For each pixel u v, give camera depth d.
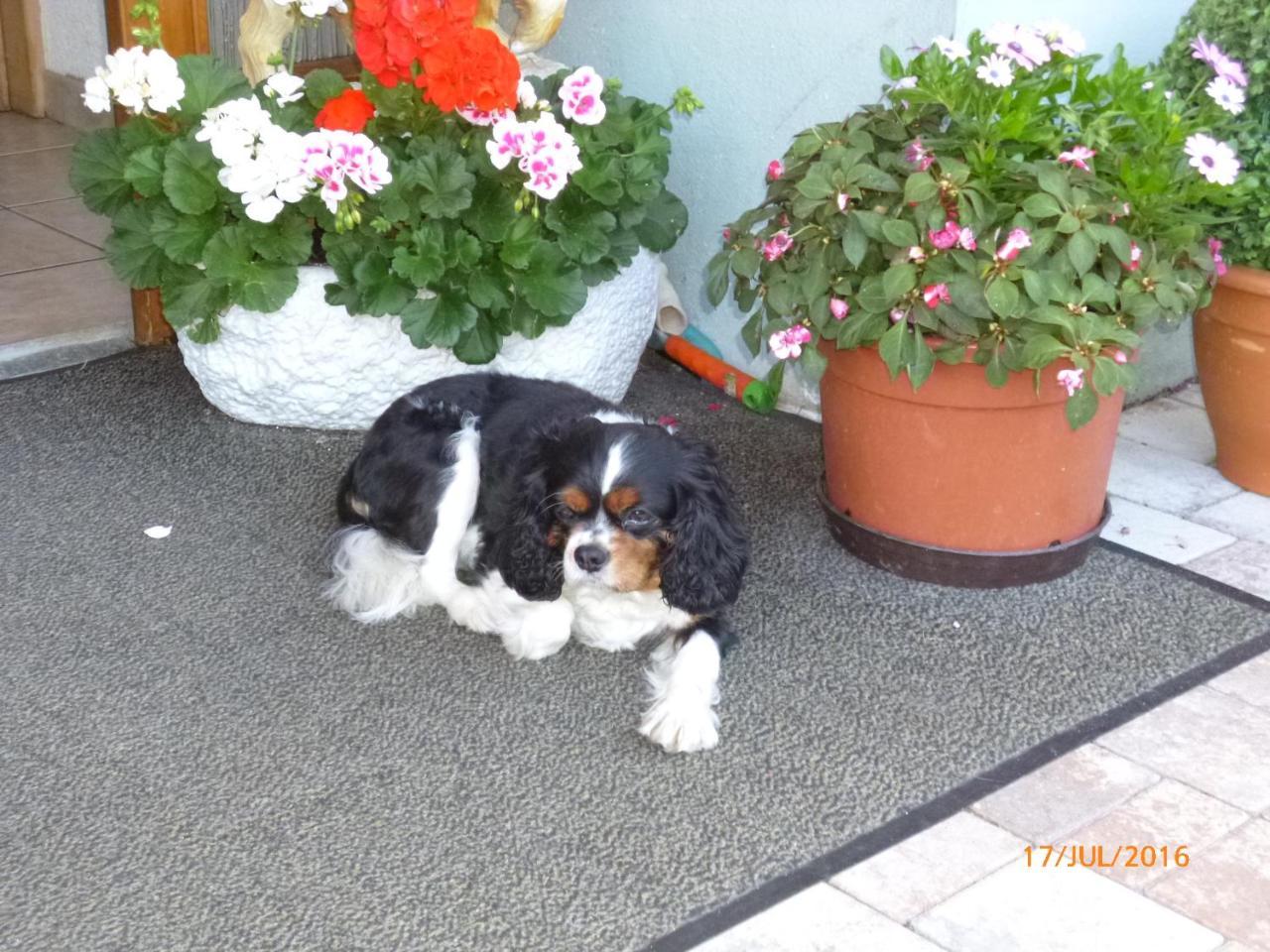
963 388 3.28
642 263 4.38
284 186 3.61
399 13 3.63
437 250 3.81
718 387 4.75
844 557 3.71
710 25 4.55
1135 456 4.34
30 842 2.64
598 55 4.95
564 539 3.19
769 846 2.69
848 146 3.37
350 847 2.65
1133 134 3.38
